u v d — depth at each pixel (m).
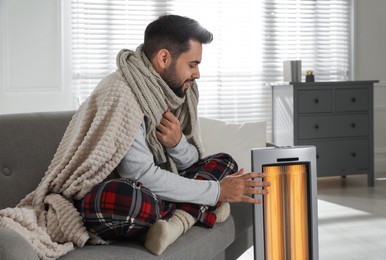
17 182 1.95
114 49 4.76
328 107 4.62
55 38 4.43
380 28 5.29
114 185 1.54
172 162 1.93
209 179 1.89
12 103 4.34
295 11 5.13
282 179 1.93
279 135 4.84
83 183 1.62
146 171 1.71
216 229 1.84
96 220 1.53
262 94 5.10
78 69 4.67
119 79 1.73
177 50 1.79
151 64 1.80
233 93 5.03
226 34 5.00
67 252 1.47
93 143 1.68
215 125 2.65
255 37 5.06
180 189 1.74
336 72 5.25
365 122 4.71
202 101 4.97
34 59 4.38
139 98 1.72
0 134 1.98
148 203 1.55
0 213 1.46
